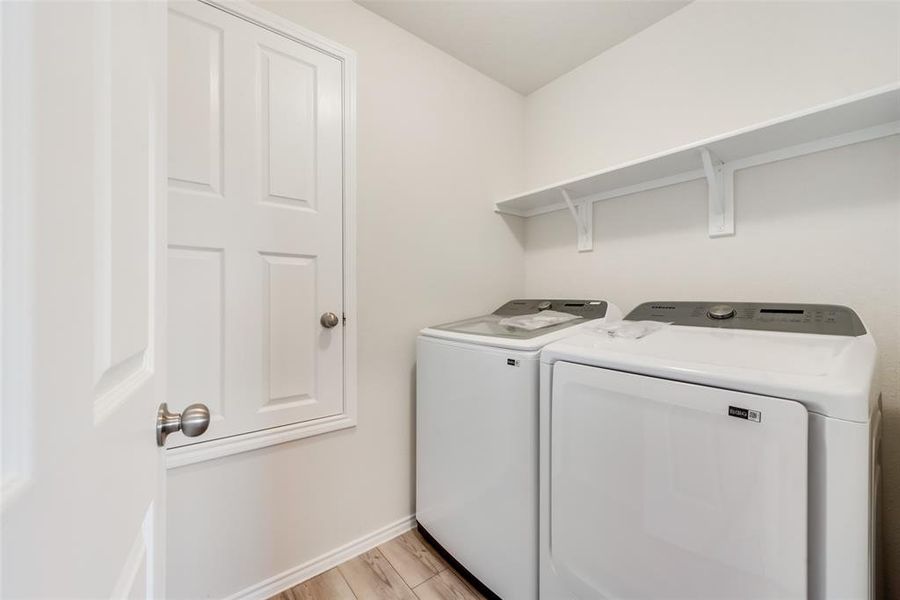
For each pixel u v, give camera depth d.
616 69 1.70
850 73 1.09
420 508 1.53
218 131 1.13
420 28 1.58
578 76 1.85
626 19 1.53
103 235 0.34
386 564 1.40
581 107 1.84
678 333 1.05
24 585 0.22
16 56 0.23
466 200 1.84
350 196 1.42
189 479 1.10
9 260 0.22
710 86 1.39
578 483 0.90
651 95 1.57
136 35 0.44
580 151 1.85
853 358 0.71
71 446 0.28
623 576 0.81
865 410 0.55
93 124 0.32
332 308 1.38
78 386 0.29
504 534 1.12
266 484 1.24
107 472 0.35
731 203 1.34
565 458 0.93
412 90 1.62
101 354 0.34
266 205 1.23
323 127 1.35
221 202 1.14
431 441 1.45
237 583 1.18
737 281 1.34
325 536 1.38
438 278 1.73
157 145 0.55
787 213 1.22
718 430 0.67
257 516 1.22
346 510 1.43
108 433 0.35
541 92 2.04
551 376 0.99
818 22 1.14
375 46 1.50
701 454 0.69
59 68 0.27
